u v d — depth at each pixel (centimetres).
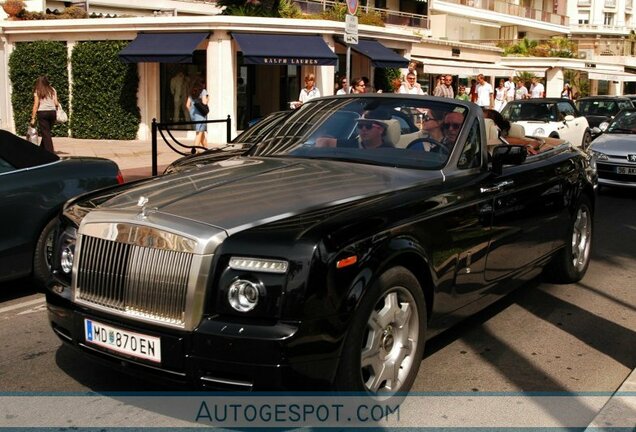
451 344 508
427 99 524
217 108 2078
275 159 496
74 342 385
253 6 2175
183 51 1958
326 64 2100
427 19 4512
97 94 2123
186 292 340
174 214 364
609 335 532
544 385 439
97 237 373
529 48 4912
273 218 361
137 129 2139
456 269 437
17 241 593
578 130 1798
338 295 337
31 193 597
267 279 331
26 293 644
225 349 329
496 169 489
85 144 1988
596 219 1017
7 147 607
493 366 468
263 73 2247
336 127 521
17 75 2198
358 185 422
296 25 2112
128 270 359
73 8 2412
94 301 374
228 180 432
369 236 360
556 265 649
